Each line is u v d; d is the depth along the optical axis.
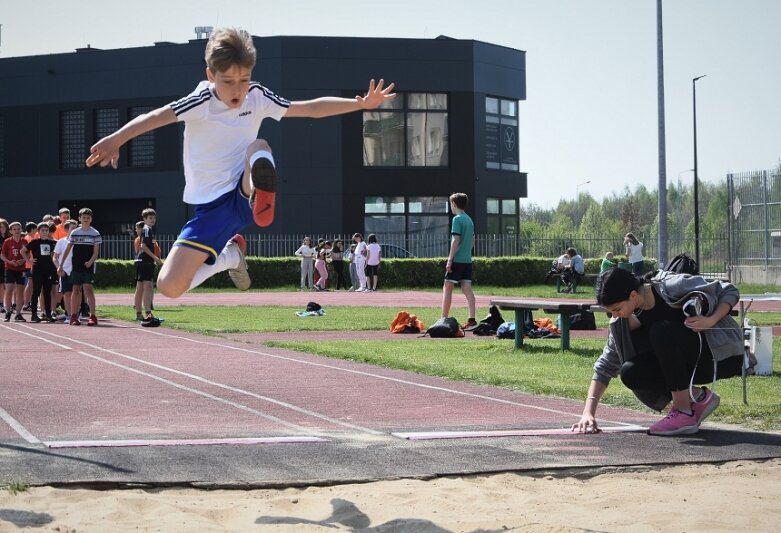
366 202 44.44
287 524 4.69
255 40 43.91
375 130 44.44
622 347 7.12
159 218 44.97
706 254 43.22
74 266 17.83
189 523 4.62
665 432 6.98
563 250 42.31
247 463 5.91
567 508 5.01
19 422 7.32
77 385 9.49
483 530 4.58
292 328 17.56
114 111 45.50
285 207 43.72
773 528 4.67
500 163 46.75
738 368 7.18
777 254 33.03
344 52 44.06
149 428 7.12
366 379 10.20
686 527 4.66
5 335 15.51
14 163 46.84
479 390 9.47
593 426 7.06
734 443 6.70
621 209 105.06
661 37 30.00
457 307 24.36
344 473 5.69
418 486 5.43
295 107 5.69
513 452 6.34
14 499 4.99
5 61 46.78
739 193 34.34
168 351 13.03
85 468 5.66
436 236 45.12
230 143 5.47
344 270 39.00
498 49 46.34
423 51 44.62
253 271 37.66
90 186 45.84
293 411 8.05
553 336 15.09
